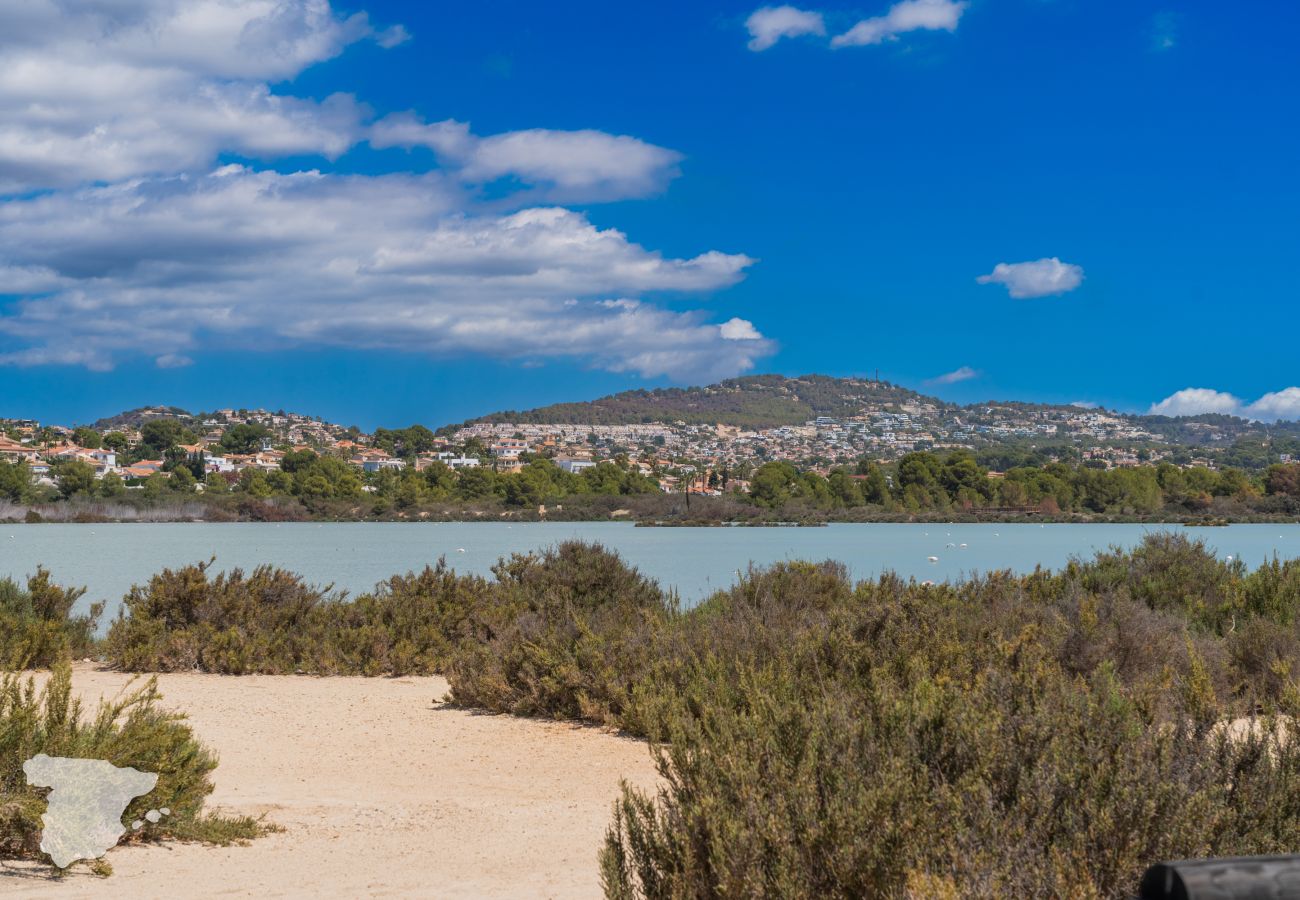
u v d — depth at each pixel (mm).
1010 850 4324
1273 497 137125
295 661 16297
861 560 56062
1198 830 4453
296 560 60125
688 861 4477
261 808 8141
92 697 12602
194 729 11188
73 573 47656
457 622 17422
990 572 16047
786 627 12234
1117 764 4766
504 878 6215
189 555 66500
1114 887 4262
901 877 4219
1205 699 7879
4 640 15977
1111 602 12648
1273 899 2365
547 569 18859
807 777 4695
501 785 9000
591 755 10094
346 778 9258
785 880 4215
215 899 5703
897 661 10031
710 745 5250
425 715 12258
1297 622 12766
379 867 6496
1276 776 4957
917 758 5008
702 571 46219
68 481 153875
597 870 6371
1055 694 5945
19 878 6094
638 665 11742
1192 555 16609
